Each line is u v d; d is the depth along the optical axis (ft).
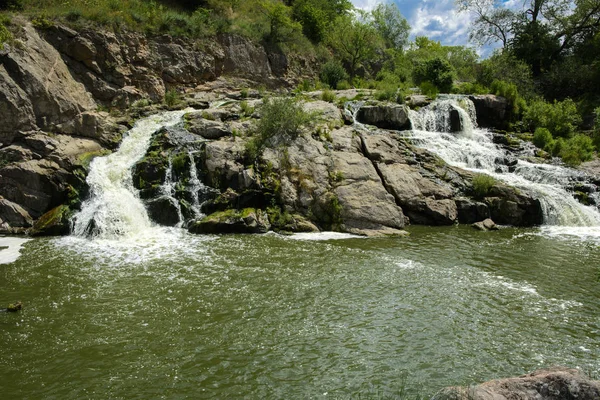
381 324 30.83
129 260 43.60
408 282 38.55
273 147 62.39
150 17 89.71
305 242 50.01
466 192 63.21
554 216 60.90
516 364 26.07
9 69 62.39
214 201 57.06
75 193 57.31
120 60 80.69
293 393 23.30
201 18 98.27
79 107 68.54
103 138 67.67
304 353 27.12
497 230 57.47
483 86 105.60
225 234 52.85
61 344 28.07
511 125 89.35
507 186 62.64
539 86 120.26
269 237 51.80
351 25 141.08
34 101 63.46
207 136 65.92
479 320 31.65
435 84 106.73
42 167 58.85
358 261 43.75
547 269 42.50
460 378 24.54
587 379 17.49
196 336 29.12
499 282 38.99
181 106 81.82
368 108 78.28
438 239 52.42
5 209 54.85
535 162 74.02
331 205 56.18
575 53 130.93
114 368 25.53
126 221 53.42
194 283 37.78
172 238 51.26
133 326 30.40
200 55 93.61
